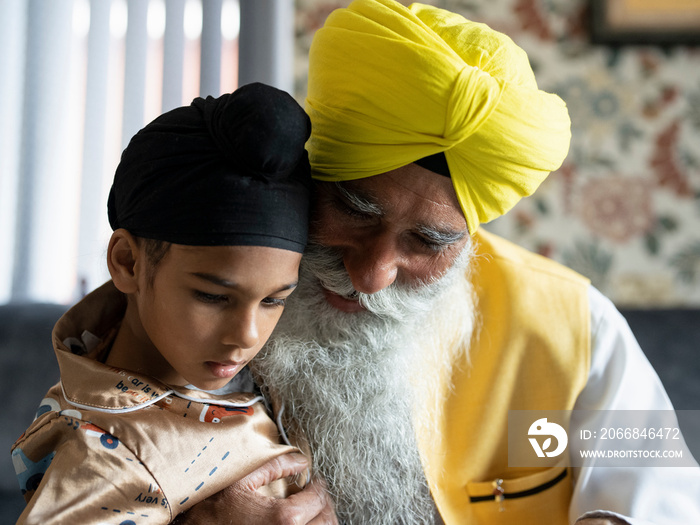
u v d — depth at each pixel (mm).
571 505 902
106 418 583
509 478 904
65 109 1936
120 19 1960
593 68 1988
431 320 835
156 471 569
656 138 1979
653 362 1489
